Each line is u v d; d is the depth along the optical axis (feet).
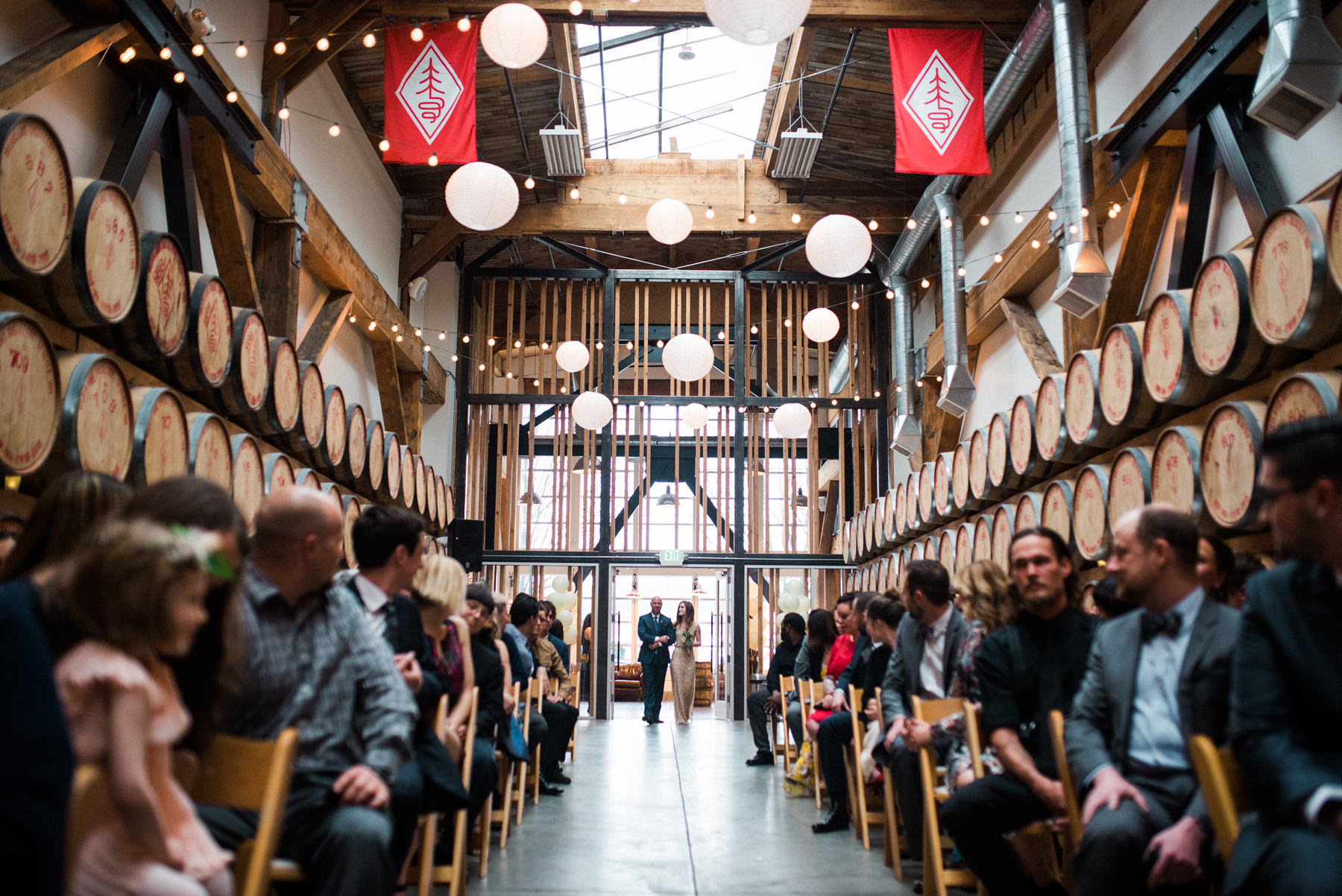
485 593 16.33
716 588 53.83
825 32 33.30
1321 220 14.07
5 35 16.56
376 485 30.99
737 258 50.34
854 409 47.93
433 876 12.83
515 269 48.42
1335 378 13.96
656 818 20.27
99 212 14.94
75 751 5.30
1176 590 9.20
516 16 20.26
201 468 18.66
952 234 34.91
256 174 24.89
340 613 9.20
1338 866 5.91
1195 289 17.30
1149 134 22.47
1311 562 6.83
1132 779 9.10
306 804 8.46
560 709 24.31
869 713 16.26
